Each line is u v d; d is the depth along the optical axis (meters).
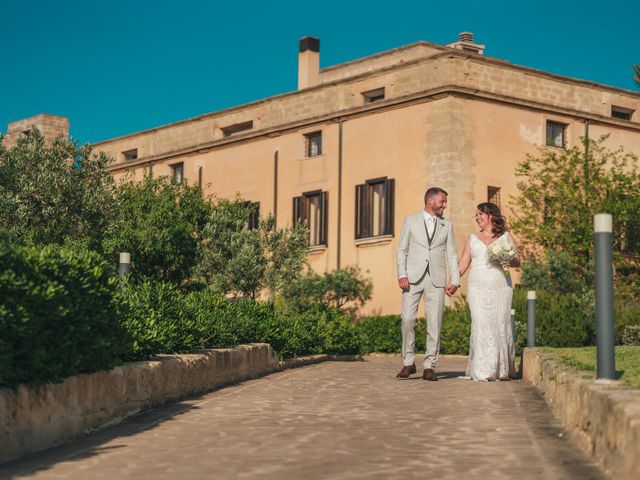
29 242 14.05
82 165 16.30
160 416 8.41
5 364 6.41
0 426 6.30
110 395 8.03
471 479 5.27
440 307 11.77
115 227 16.38
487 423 7.39
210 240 19.11
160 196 19.45
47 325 7.04
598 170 27.91
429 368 11.59
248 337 13.58
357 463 5.86
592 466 5.52
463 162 26.55
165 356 9.88
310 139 30.97
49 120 41.19
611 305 6.33
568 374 7.19
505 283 11.66
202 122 34.81
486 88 27.38
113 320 8.15
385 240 27.88
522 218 27.39
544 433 6.82
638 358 8.27
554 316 23.62
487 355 11.48
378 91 29.28
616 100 30.66
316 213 30.38
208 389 10.56
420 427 7.26
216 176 33.81
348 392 10.05
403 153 27.67
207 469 5.82
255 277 18.98
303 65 34.41
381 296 27.92
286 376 12.72
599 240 6.35
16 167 15.56
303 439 6.84
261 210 32.03
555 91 29.05
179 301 11.38
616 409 5.05
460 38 34.94
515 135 27.70
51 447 6.95
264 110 32.53
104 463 6.18
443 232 11.90
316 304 20.08
